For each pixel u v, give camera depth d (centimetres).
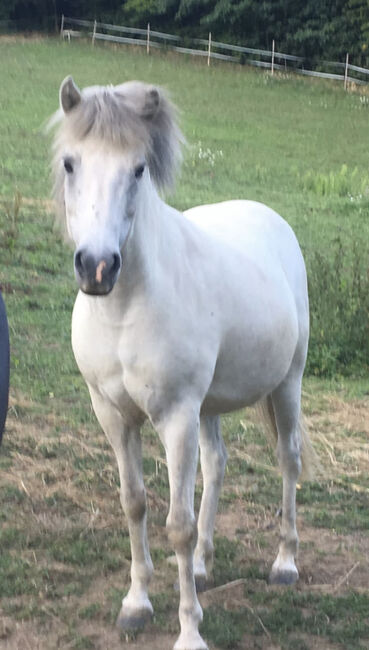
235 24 3197
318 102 2555
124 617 363
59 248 973
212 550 407
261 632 362
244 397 389
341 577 413
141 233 318
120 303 323
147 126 312
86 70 2620
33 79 2383
